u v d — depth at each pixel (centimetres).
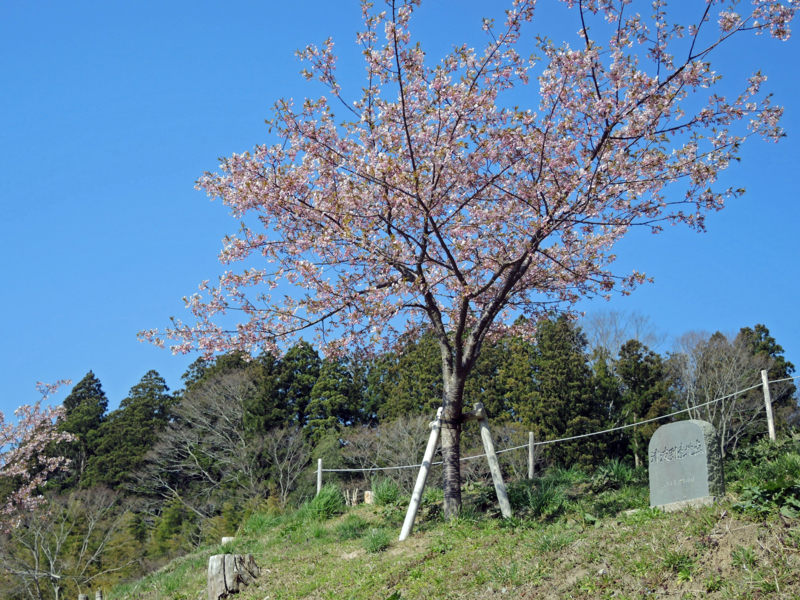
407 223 1023
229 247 1059
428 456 991
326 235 982
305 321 1039
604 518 759
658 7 905
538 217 926
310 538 1091
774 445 1063
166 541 3216
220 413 3625
